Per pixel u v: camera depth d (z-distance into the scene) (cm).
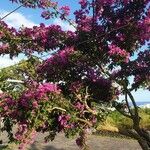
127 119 1105
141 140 422
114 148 883
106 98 421
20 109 356
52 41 430
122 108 432
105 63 414
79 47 417
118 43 413
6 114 357
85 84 411
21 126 352
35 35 431
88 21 423
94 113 390
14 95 359
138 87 420
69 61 396
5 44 434
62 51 397
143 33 403
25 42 436
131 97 423
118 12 417
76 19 433
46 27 435
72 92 396
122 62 404
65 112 366
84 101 390
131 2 412
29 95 351
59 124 375
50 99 358
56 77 404
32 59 404
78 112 379
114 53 388
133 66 415
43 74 400
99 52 412
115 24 413
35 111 349
